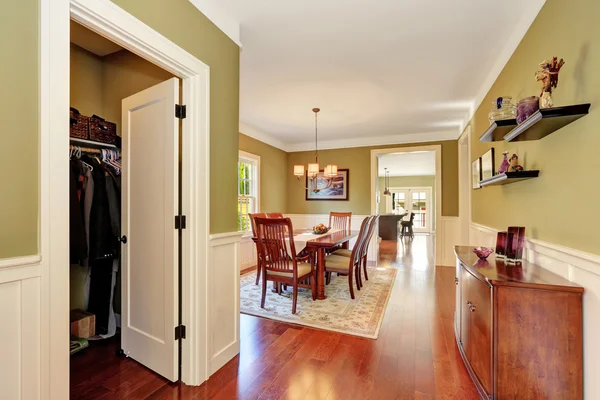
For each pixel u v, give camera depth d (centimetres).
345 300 338
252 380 186
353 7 205
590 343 133
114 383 183
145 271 201
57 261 114
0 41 100
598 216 130
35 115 108
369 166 608
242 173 530
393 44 252
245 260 516
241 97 375
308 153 661
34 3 108
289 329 261
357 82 329
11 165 102
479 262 194
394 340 239
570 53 152
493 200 290
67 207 117
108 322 243
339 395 171
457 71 303
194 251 183
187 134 184
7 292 101
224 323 205
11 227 102
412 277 444
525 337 145
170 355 184
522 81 215
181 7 174
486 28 228
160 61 165
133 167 208
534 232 192
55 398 113
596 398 129
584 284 137
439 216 541
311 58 276
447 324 271
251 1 199
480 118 350
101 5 132
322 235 397
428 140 558
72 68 243
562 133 159
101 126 239
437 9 206
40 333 110
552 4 171
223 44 208
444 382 183
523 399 145
